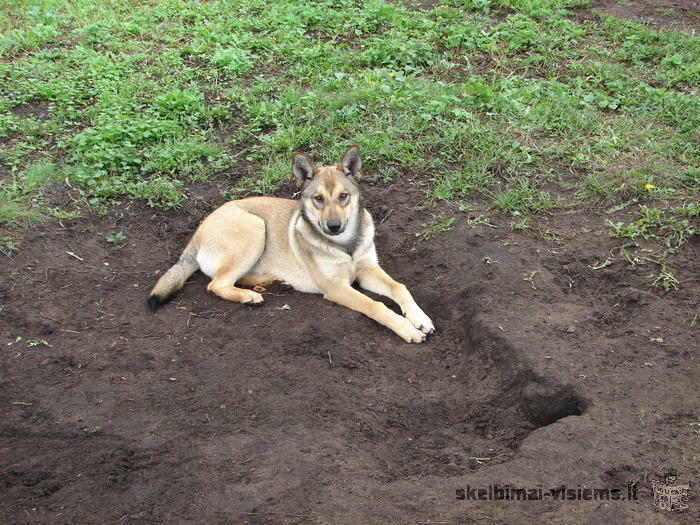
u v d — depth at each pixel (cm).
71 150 445
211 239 391
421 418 345
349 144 445
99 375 354
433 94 470
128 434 336
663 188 413
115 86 486
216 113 468
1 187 422
